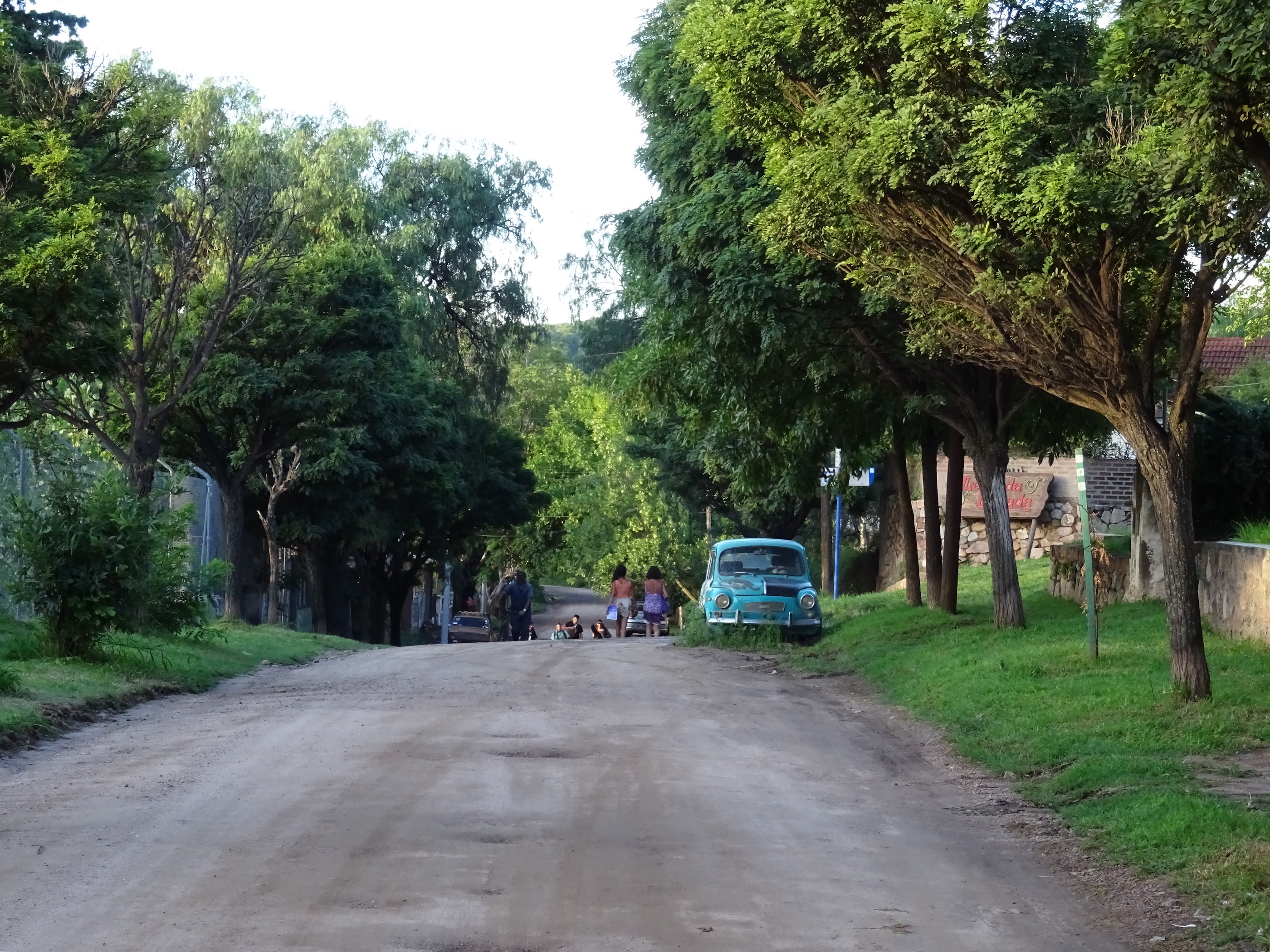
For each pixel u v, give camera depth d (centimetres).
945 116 1142
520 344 4381
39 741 1141
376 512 3544
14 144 1489
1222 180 952
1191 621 1149
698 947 583
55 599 1589
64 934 591
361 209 3544
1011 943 607
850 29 1230
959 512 2070
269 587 3566
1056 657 1417
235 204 2236
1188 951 602
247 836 773
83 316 1408
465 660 2022
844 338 1712
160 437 2147
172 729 1227
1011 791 970
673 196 1856
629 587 3441
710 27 1291
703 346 1798
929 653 1672
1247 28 852
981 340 1217
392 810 843
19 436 2119
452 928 603
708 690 1600
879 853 771
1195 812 793
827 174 1165
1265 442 1934
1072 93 1177
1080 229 1041
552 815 840
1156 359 1557
